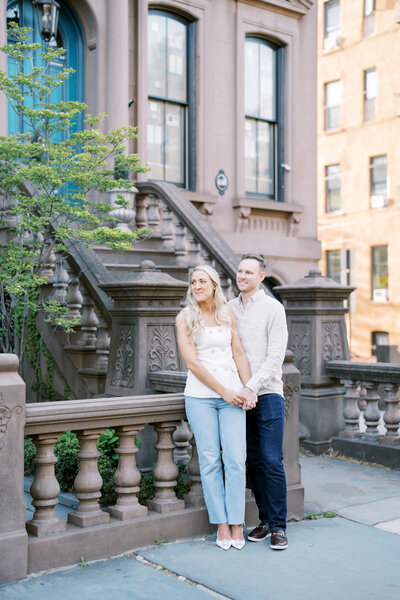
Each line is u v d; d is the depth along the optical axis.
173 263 8.87
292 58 12.27
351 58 25.45
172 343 5.33
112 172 6.32
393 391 6.73
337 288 7.28
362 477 6.13
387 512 4.99
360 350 25.16
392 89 24.05
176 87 10.84
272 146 12.27
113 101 9.45
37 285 6.43
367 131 25.00
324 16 26.44
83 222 6.53
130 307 5.26
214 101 11.11
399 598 3.40
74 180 6.03
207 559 3.92
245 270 4.32
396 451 6.50
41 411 3.65
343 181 25.98
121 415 4.00
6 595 3.35
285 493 4.21
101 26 9.51
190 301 4.17
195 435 4.17
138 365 5.14
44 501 3.79
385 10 24.12
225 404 4.15
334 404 7.28
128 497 4.13
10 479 3.52
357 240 25.44
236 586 3.53
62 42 9.59
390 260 24.28
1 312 6.86
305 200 12.52
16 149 5.81
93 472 3.97
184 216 8.48
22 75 5.99
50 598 3.33
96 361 6.34
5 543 3.49
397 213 24.02
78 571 3.70
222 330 4.16
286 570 3.77
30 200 5.88
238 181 11.35
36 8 8.66
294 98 12.30
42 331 6.78
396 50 23.84
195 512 4.33
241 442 4.13
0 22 8.42
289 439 4.84
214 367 4.10
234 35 11.37
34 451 5.64
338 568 3.81
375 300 24.81
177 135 10.85
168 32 10.72
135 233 6.18
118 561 3.87
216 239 8.12
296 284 7.36
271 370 4.15
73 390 6.43
